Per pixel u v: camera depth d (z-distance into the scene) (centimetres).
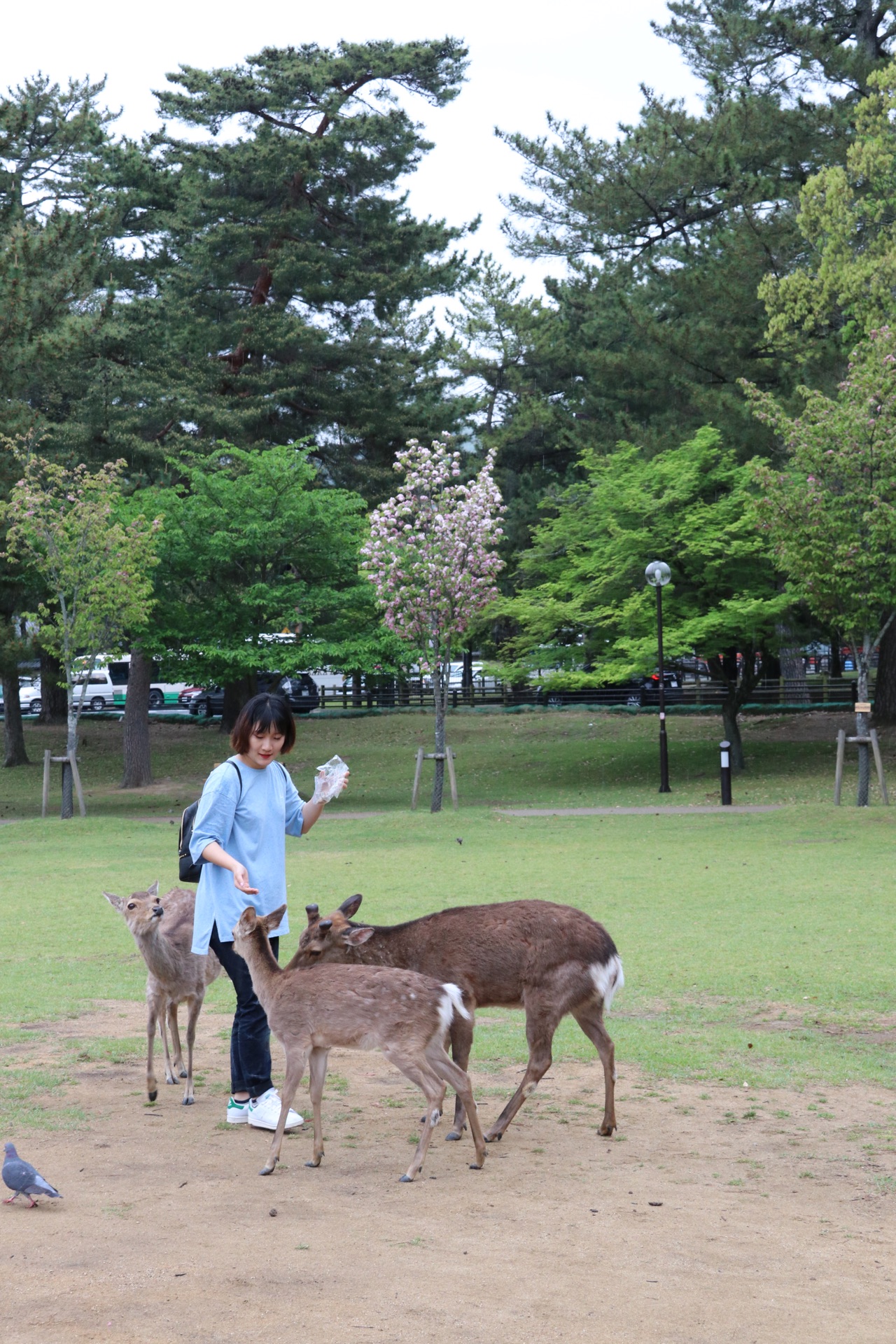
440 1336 369
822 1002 901
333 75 3841
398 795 3058
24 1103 658
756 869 1606
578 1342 367
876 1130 618
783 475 2311
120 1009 906
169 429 3759
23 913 1388
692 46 3503
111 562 2564
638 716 3969
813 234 2691
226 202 3753
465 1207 498
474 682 5109
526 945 605
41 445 3400
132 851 2003
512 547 4291
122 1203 498
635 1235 466
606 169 3719
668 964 1027
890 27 3375
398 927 625
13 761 3741
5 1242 450
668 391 3566
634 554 2950
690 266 3659
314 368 3925
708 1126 626
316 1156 557
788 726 3566
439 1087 546
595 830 2105
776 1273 429
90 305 3534
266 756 638
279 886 653
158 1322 378
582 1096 684
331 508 2995
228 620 2941
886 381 2202
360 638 2934
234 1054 628
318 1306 392
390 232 3959
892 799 2447
